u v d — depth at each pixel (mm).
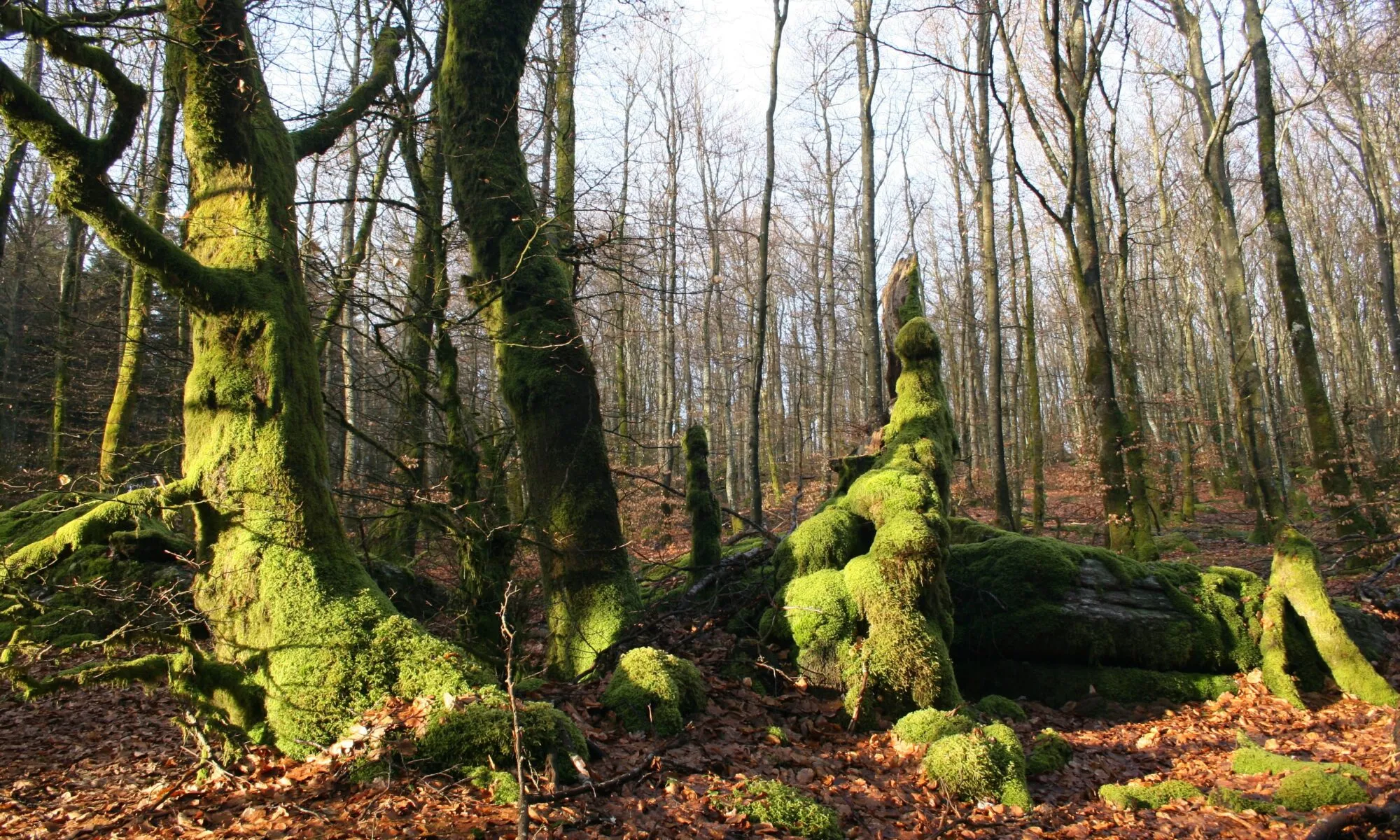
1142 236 31312
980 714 7043
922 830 4887
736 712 6406
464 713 4789
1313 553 8102
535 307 8055
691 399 37969
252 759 5000
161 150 13547
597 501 7805
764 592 7812
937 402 8945
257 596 5273
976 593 8414
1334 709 7473
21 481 14289
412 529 10789
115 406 12586
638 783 4902
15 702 7602
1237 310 15594
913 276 10141
